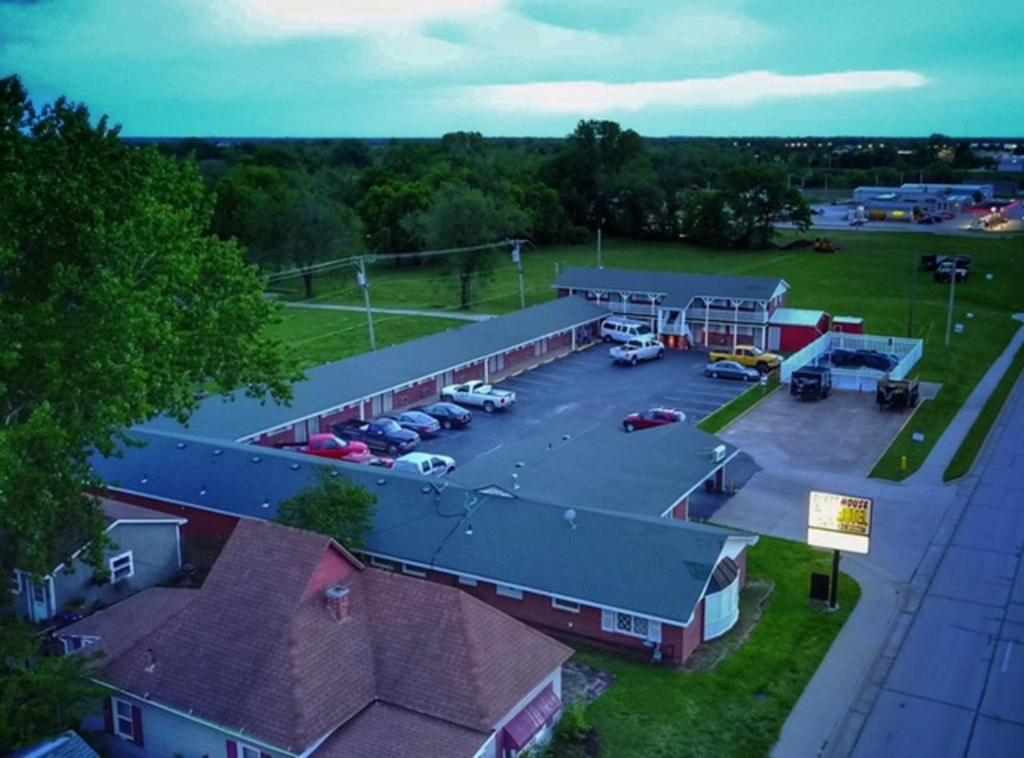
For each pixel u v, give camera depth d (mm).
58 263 27156
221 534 40094
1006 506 44719
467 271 102750
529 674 25750
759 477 49094
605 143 165375
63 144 29250
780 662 30953
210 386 65125
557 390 68312
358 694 24547
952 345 79750
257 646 24969
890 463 51000
